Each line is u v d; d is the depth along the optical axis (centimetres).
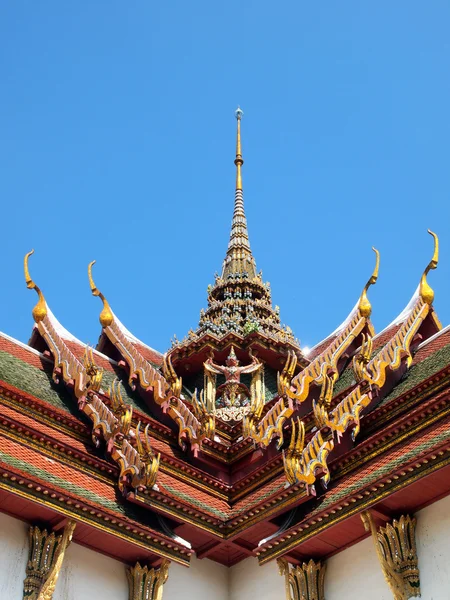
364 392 2577
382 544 2128
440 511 2097
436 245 2936
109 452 2464
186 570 2452
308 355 3412
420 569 2078
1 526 2116
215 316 3512
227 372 3048
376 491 2100
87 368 2628
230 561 2547
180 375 3278
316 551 2295
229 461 2750
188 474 2622
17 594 2073
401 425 2323
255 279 3700
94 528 2177
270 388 3228
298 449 2311
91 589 2220
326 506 2216
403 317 3089
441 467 1992
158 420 2820
